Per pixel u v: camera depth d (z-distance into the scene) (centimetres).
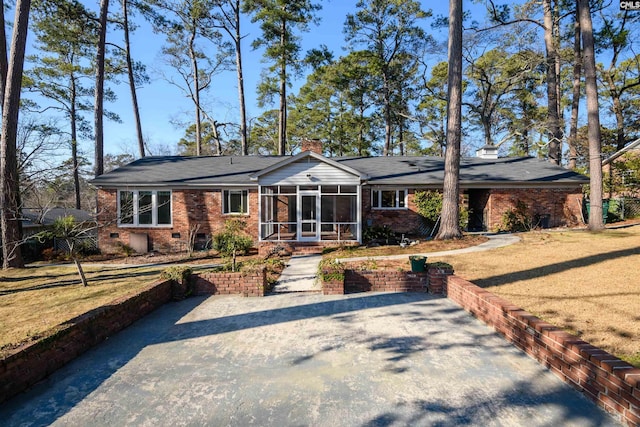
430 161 1945
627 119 2650
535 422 296
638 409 277
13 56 1054
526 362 412
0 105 1180
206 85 3030
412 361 418
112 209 1515
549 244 1105
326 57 2400
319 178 1388
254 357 442
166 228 1524
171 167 1706
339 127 3559
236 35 2519
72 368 421
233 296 756
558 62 2209
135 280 888
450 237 1304
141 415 321
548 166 1838
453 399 334
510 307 485
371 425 297
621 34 2098
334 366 411
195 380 386
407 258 1044
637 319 486
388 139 3098
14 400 352
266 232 1496
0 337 450
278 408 326
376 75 3030
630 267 755
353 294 752
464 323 553
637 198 1833
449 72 1312
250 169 1673
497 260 924
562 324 477
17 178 1112
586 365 334
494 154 2067
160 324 581
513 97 2912
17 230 1128
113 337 524
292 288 800
